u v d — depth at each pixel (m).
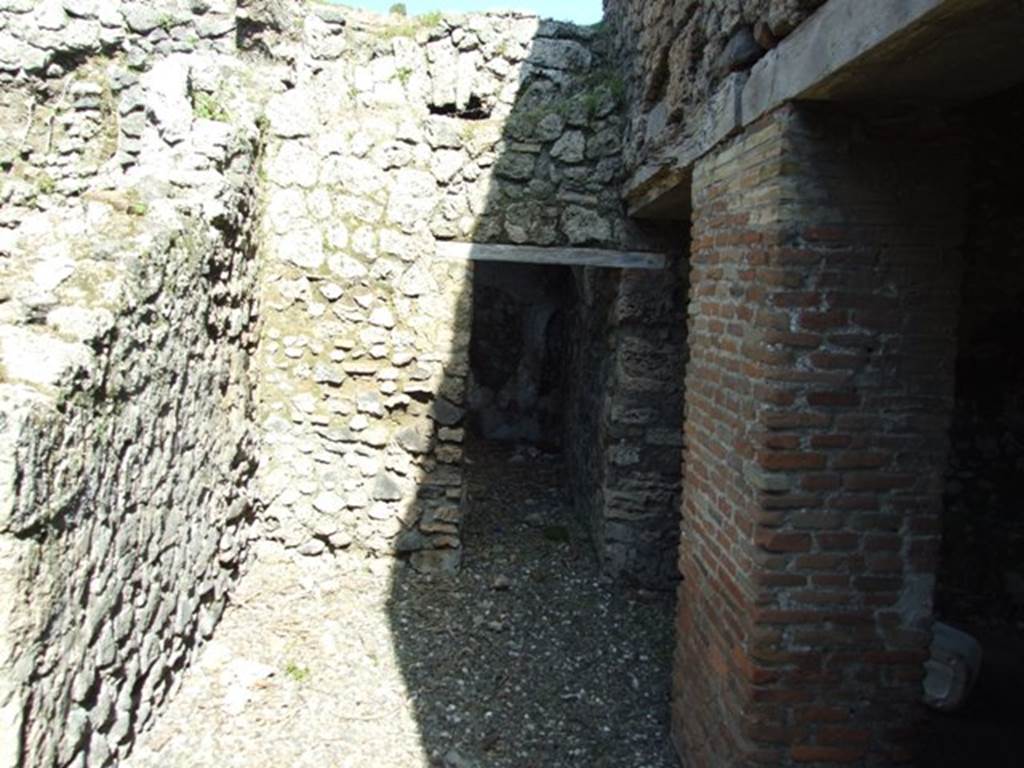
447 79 4.97
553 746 3.42
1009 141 3.91
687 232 4.95
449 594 4.74
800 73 2.24
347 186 4.88
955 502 4.52
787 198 2.37
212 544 4.09
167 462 3.44
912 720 2.57
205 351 3.90
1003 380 4.40
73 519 2.57
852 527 2.48
